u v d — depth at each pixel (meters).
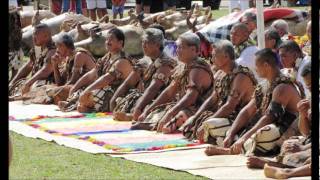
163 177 8.62
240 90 10.52
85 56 14.59
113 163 9.48
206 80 11.48
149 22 18.86
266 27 16.62
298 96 9.61
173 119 11.42
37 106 14.75
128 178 8.61
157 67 12.48
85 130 11.95
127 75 13.65
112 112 13.50
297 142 8.85
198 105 11.51
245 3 20.52
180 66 11.88
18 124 12.66
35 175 8.82
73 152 10.23
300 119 8.95
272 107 9.62
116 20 19.94
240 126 10.21
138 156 9.91
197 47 11.54
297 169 8.39
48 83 15.38
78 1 24.58
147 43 12.49
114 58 13.78
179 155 9.91
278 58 9.98
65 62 15.00
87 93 13.74
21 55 16.52
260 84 10.05
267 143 9.58
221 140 10.38
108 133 11.66
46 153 10.17
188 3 26.73
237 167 9.07
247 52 12.21
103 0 24.27
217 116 10.58
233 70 10.63
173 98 12.08
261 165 8.95
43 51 15.54
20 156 9.95
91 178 8.65
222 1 38.12
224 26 15.70
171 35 18.64
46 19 21.44
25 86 15.29
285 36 14.12
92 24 18.72
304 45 12.11
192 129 10.98
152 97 12.39
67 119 13.12
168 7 23.77
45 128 12.18
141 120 12.07
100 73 14.09
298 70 10.59
